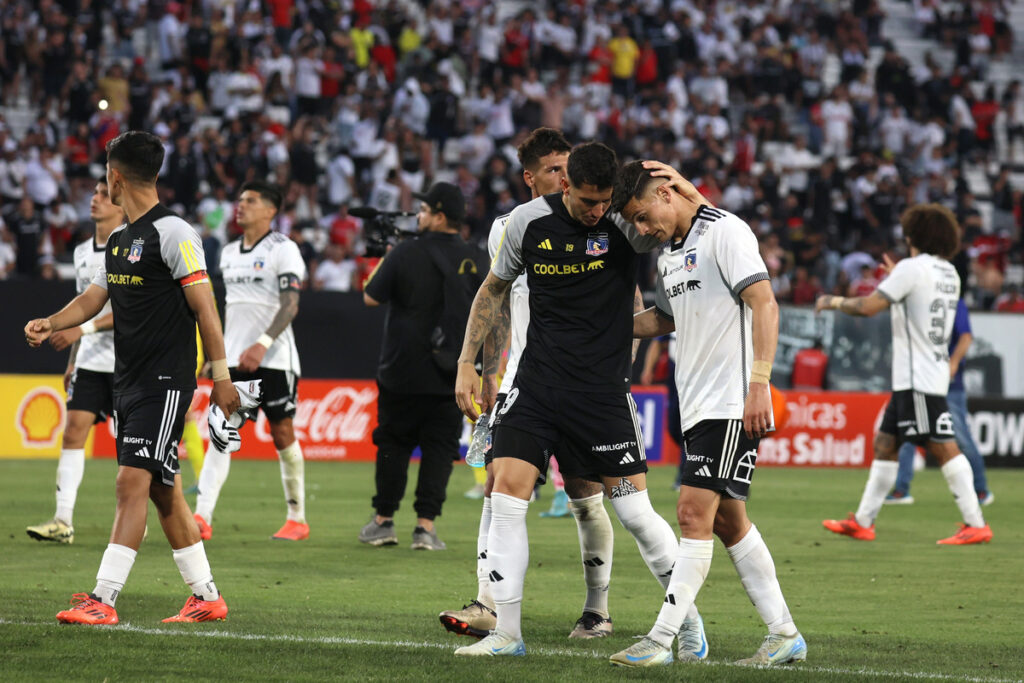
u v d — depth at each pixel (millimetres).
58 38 66500
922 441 26969
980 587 21000
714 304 13773
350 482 38156
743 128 72000
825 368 48750
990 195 75500
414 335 24094
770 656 14234
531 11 73812
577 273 14422
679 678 12758
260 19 69625
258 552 23562
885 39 81625
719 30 77562
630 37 74375
